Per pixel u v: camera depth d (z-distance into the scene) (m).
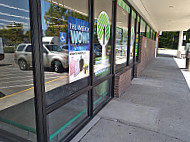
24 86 1.73
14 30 1.58
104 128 2.80
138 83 5.95
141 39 7.17
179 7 6.77
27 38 1.63
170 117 3.27
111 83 4.27
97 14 3.10
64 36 2.17
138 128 2.83
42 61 1.74
